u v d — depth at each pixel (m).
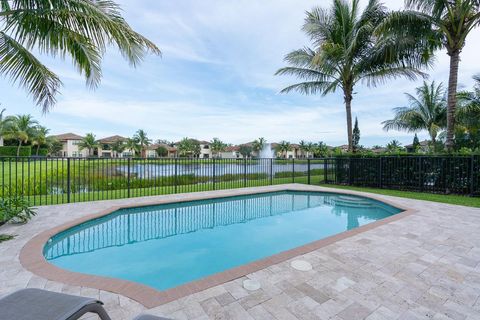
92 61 4.57
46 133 38.25
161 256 3.82
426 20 7.32
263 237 4.76
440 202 6.49
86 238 4.48
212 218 6.05
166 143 68.69
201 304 2.06
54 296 1.43
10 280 2.37
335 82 11.36
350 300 2.13
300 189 8.80
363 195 7.62
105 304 2.03
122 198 6.55
